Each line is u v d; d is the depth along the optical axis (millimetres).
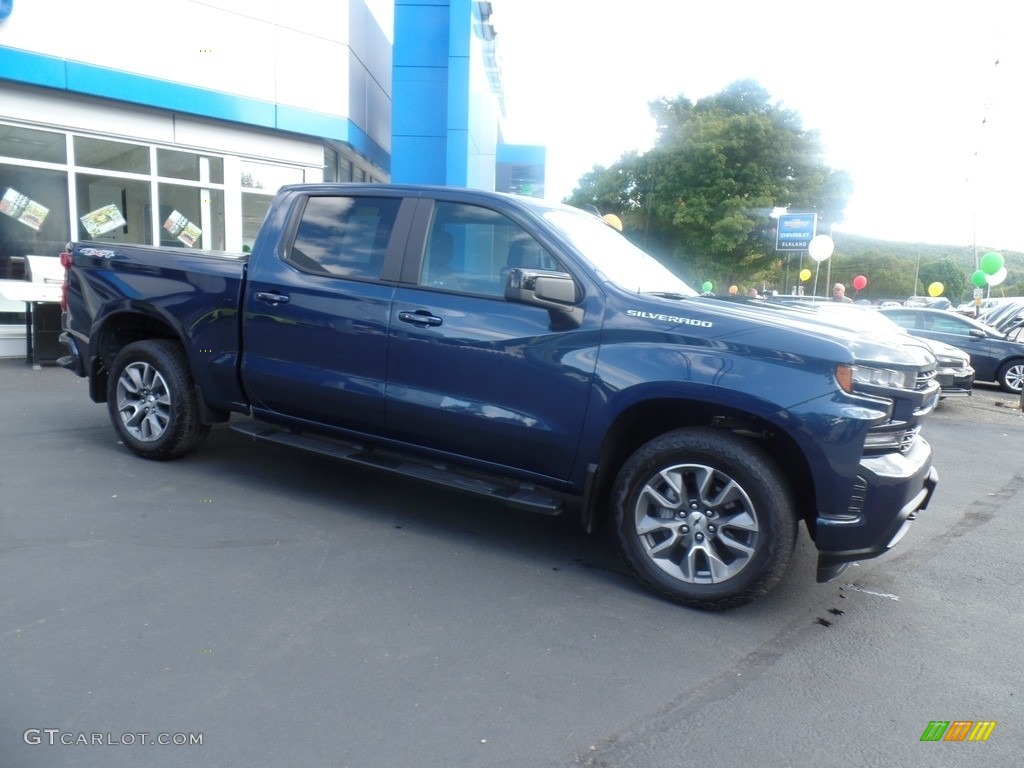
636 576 3996
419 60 15023
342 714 2807
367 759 2562
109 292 5672
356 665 3146
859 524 3602
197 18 11672
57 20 10266
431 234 4586
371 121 15859
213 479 5426
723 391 3699
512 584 4051
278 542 4395
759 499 3678
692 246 37781
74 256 5973
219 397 5312
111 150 11344
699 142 37219
